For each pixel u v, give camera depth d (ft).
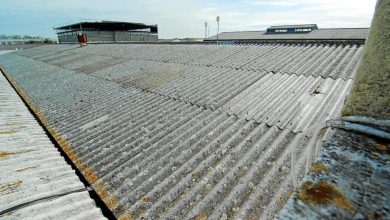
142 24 113.19
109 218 9.44
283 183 8.96
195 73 25.53
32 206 9.41
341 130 4.14
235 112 15.49
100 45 67.92
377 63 3.79
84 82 30.71
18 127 18.66
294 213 2.84
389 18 3.62
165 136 14.08
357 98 4.09
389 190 2.89
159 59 36.04
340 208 2.78
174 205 9.16
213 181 10.03
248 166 10.57
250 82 19.99
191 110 17.01
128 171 11.47
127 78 28.43
